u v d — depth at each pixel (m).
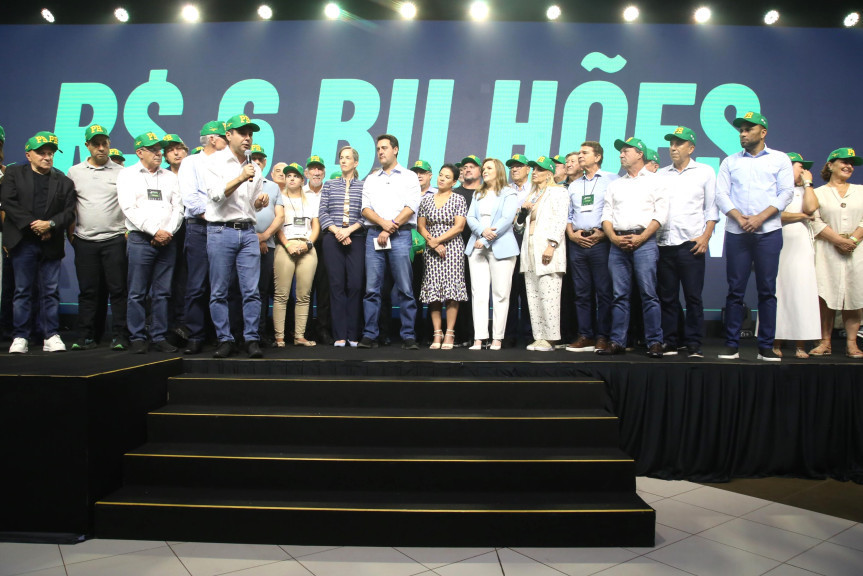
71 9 6.08
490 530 2.46
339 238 4.17
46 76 6.09
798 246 3.88
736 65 5.95
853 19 5.88
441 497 2.62
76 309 5.77
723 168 3.82
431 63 6.05
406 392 3.11
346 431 2.89
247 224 3.59
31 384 2.51
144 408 2.94
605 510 2.48
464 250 4.55
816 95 5.92
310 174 4.64
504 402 3.12
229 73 6.07
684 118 5.95
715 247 5.88
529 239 4.15
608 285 4.10
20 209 3.67
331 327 4.68
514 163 4.71
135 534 2.50
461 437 2.89
